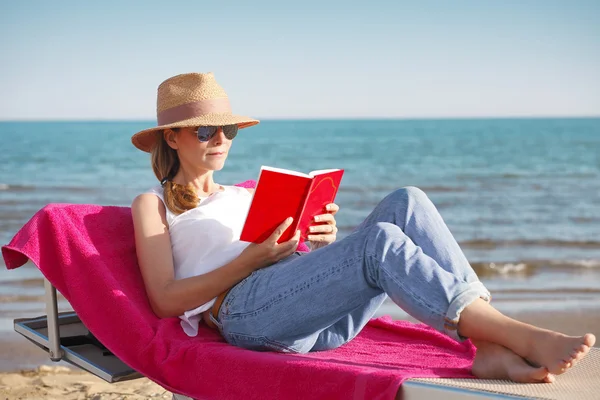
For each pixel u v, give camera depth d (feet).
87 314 8.29
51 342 8.75
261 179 7.41
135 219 8.75
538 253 30.99
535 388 5.97
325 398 6.36
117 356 8.02
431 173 74.64
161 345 7.86
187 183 9.28
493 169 78.38
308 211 8.47
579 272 26.37
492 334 6.38
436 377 6.27
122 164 84.07
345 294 7.22
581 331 18.22
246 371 7.02
